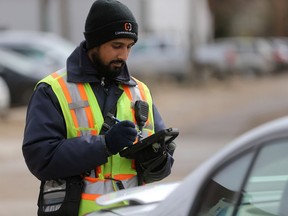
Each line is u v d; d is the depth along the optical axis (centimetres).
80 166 799
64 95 826
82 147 796
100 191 824
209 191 649
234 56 6806
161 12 7750
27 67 4009
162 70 5941
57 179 825
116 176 838
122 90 859
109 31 824
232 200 640
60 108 823
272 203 634
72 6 6381
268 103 4562
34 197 1977
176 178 2136
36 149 805
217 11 10319
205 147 2772
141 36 6756
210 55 6681
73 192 818
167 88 5578
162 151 829
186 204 657
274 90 5694
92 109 831
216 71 6538
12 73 3959
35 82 3984
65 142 804
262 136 617
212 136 3088
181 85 5900
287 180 624
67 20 5100
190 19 6297
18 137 3036
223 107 4328
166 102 4562
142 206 761
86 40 845
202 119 3712
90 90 839
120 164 841
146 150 829
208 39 8931
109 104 845
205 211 647
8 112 3647
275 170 614
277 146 607
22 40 4206
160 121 899
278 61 8038
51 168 802
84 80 836
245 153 629
